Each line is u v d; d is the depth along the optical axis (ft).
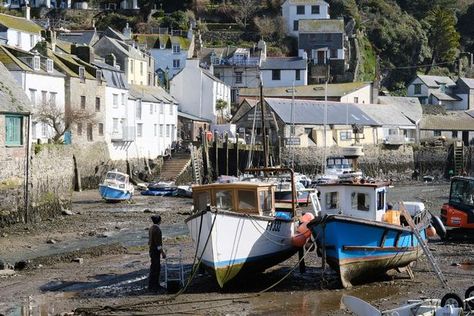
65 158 146.20
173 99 278.26
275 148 254.88
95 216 144.15
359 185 82.12
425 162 300.20
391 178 282.15
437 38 435.94
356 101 315.99
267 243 78.18
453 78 417.69
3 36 247.91
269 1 404.77
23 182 124.57
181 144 251.19
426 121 329.93
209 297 72.38
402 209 81.51
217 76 340.59
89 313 66.18
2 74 128.16
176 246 104.68
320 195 85.40
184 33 370.32
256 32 386.11
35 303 70.23
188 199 188.03
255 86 337.72
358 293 73.87
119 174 182.70
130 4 401.70
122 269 87.04
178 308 68.03
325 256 75.77
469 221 110.42
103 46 276.21
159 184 200.23
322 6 388.37
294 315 65.36
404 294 73.10
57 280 80.53
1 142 118.11
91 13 398.01
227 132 252.21
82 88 206.59
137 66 284.20
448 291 73.82
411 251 82.38
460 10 485.15
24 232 118.01
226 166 235.20
